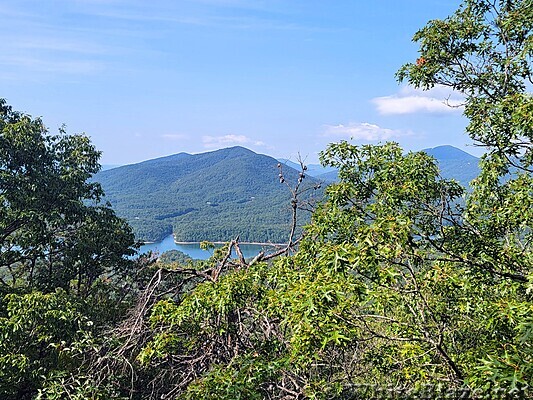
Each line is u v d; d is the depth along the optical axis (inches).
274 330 236.2
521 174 230.7
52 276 637.9
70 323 325.1
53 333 317.4
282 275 229.1
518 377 119.3
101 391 243.4
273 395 214.4
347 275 160.2
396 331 215.8
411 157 238.4
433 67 287.9
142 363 235.6
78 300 432.1
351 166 244.7
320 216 231.6
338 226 226.5
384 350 219.3
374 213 218.7
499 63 286.8
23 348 315.6
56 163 676.7
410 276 195.5
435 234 229.6
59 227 637.9
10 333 307.7
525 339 144.9
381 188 231.8
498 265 225.1
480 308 196.4
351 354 224.1
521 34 275.4
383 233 163.5
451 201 245.4
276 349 220.1
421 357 201.6
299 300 154.4
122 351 256.8
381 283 165.0
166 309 227.0
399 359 216.2
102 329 386.9
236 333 232.5
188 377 245.6
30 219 546.0
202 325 237.3
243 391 173.9
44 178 598.2
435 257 214.2
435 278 193.2
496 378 127.0
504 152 233.3
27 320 312.3
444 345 207.6
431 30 289.1
